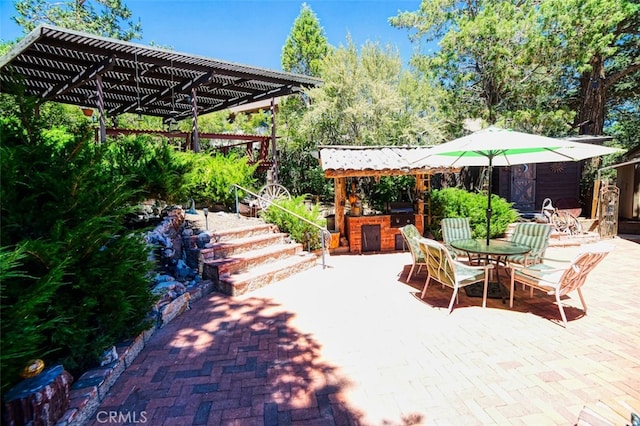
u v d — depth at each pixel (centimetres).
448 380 317
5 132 294
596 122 1405
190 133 1145
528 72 1212
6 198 271
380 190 1059
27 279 267
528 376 321
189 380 321
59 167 315
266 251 680
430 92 1387
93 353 306
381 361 352
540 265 563
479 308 493
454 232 707
